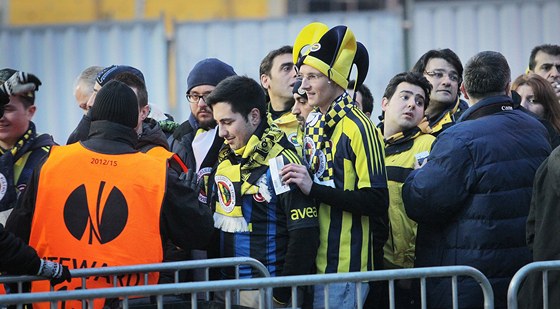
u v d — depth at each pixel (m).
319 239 16.80
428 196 16.86
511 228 16.92
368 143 16.81
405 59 42.75
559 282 15.53
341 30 17.17
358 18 42.41
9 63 42.84
